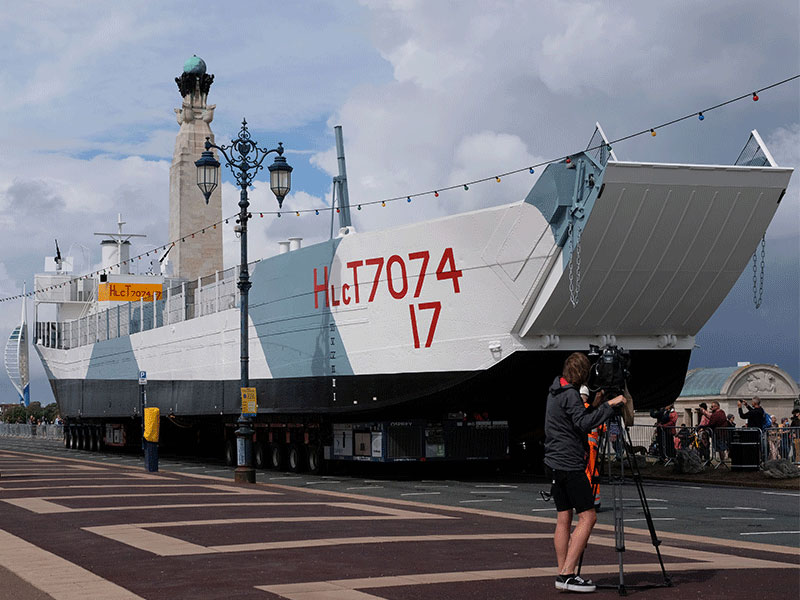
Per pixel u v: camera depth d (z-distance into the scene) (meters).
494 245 21.83
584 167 19.97
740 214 20.69
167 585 8.45
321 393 26.67
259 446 30.61
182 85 55.94
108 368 45.59
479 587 8.33
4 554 10.27
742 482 22.69
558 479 8.40
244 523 13.10
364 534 12.12
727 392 36.41
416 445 24.61
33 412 101.88
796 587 8.40
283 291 28.89
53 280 56.62
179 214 54.81
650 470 26.41
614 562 10.06
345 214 33.75
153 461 26.62
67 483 20.95
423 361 23.56
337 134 34.28
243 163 24.17
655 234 20.50
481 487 22.14
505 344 21.94
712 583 8.61
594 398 8.75
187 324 36.34
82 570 9.20
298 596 7.88
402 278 24.09
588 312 21.58
